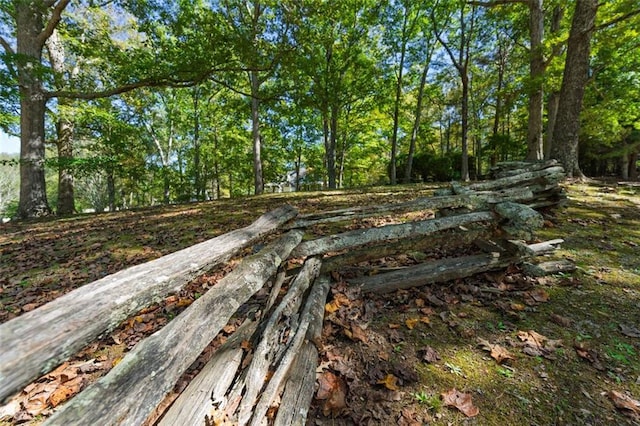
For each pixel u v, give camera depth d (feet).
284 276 8.00
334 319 7.22
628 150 55.36
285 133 67.00
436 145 98.63
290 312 6.34
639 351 6.05
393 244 9.16
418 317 7.52
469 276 9.17
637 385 5.30
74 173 40.01
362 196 27.17
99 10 34.71
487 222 9.82
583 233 12.51
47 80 28.50
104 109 42.88
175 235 17.04
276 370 4.91
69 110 35.81
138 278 3.89
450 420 4.81
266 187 87.20
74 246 16.28
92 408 2.74
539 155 33.30
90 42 31.40
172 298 9.31
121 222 22.65
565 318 7.16
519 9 37.01
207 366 4.88
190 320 4.14
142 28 28.25
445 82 59.93
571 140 25.00
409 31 46.80
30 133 29.12
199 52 28.86
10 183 99.30
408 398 5.22
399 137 84.74
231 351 5.26
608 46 27.53
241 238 6.63
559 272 9.21
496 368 5.86
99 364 6.64
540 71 31.53
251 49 29.60
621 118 47.83
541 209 15.35
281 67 33.94
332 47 46.34
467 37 44.45
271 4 33.24
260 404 4.25
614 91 41.68
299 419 4.32
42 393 5.88
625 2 22.07
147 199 101.19
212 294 4.76
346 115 63.05
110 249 15.24
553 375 5.62
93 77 40.63
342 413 4.89
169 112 64.23
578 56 23.86
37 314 2.84
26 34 27.66
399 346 6.53
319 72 45.62
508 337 6.67
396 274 8.87
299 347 5.62
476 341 6.62
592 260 10.04
